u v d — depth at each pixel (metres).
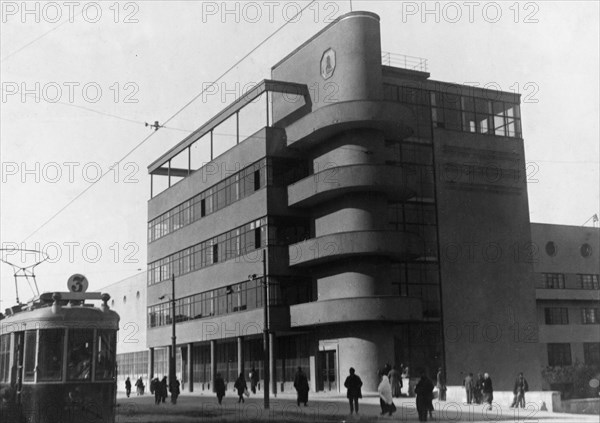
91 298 19.45
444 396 36.00
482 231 50.25
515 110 53.75
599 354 61.41
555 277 60.81
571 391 50.88
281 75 51.06
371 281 42.56
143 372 71.88
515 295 50.50
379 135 44.22
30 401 17.84
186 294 57.19
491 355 48.72
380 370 39.22
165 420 25.69
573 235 62.38
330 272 44.78
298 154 47.56
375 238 41.78
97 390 18.19
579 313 61.59
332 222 44.84
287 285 46.75
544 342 59.25
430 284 47.88
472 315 48.69
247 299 48.06
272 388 44.97
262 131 47.09
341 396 40.72
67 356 18.11
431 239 48.50
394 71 49.47
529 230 51.88
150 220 66.44
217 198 53.41
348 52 44.06
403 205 48.03
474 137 51.31
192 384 57.09
